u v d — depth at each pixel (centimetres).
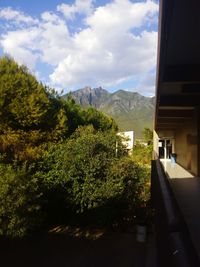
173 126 3272
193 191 1317
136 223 1080
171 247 251
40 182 1024
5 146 1288
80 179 1070
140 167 1191
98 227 1102
